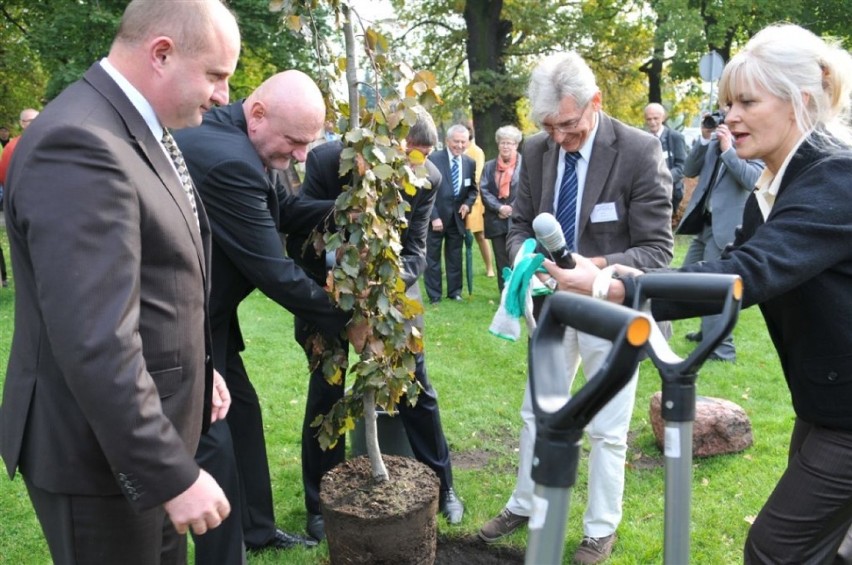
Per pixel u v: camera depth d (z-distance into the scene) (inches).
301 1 110.9
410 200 125.3
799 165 73.4
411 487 112.7
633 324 38.0
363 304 106.1
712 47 771.4
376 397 108.3
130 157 63.5
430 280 318.0
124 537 68.8
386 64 106.3
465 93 733.3
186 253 69.3
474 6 729.0
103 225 58.9
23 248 62.6
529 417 122.2
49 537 69.5
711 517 133.5
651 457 160.4
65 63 578.9
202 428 79.7
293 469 156.6
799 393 76.8
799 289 73.8
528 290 102.9
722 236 214.5
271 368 224.4
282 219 121.3
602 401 40.5
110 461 60.0
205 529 64.6
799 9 756.0
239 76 675.4
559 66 110.0
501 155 312.0
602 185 116.0
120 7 576.1
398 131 103.1
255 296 333.1
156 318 67.1
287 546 127.4
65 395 64.4
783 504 76.0
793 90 71.7
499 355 238.4
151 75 66.6
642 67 864.3
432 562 112.8
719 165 216.2
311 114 103.5
